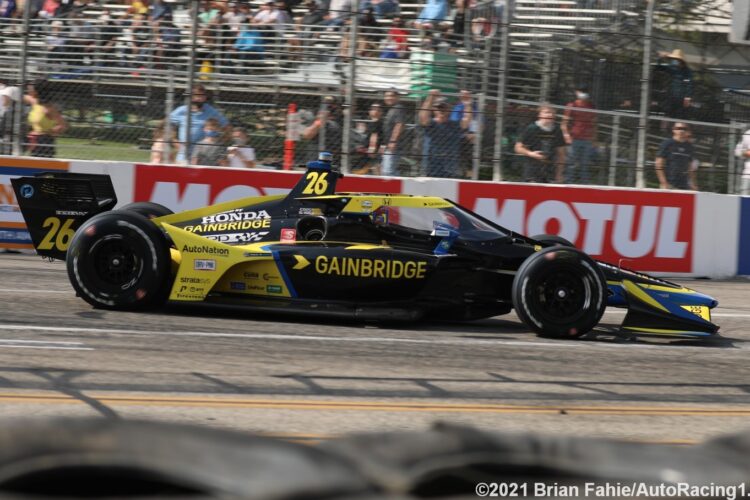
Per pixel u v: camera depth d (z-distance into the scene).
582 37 35.88
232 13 35.72
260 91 33.97
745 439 4.80
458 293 21.39
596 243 33.44
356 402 14.24
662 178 35.22
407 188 32.84
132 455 3.70
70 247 20.25
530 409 14.50
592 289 20.70
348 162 33.56
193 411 13.13
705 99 37.00
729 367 19.19
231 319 20.81
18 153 33.38
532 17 36.28
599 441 4.58
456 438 4.41
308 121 33.62
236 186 32.47
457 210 21.98
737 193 35.56
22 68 33.28
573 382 16.70
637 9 36.75
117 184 32.00
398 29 34.66
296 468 3.73
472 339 20.47
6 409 12.59
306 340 18.97
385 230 21.28
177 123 33.75
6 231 31.53
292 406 13.77
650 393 16.22
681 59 36.69
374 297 21.00
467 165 34.03
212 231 21.80
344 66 34.84
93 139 33.91
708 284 32.88
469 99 33.91
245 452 3.85
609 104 35.72
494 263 21.36
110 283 20.39
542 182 34.47
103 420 4.15
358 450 4.26
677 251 33.91
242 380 15.19
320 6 36.00
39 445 3.72
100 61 34.72
